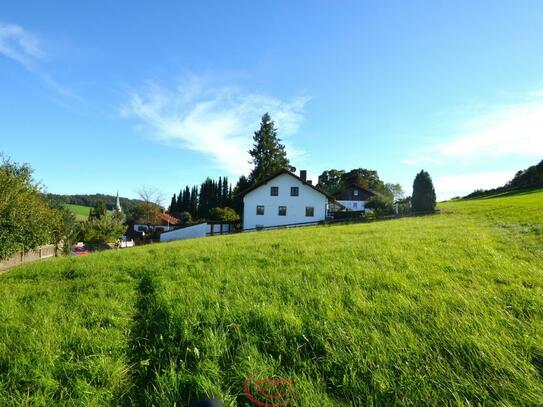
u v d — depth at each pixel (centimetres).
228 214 4456
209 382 244
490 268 542
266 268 636
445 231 1177
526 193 4747
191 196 8056
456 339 277
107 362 292
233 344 312
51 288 620
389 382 232
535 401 203
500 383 221
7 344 341
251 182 5400
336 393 235
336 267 598
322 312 362
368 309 363
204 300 436
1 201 1167
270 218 3625
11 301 512
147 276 660
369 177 8844
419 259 650
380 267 583
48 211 1588
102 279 665
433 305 364
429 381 231
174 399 236
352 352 272
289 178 3634
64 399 250
